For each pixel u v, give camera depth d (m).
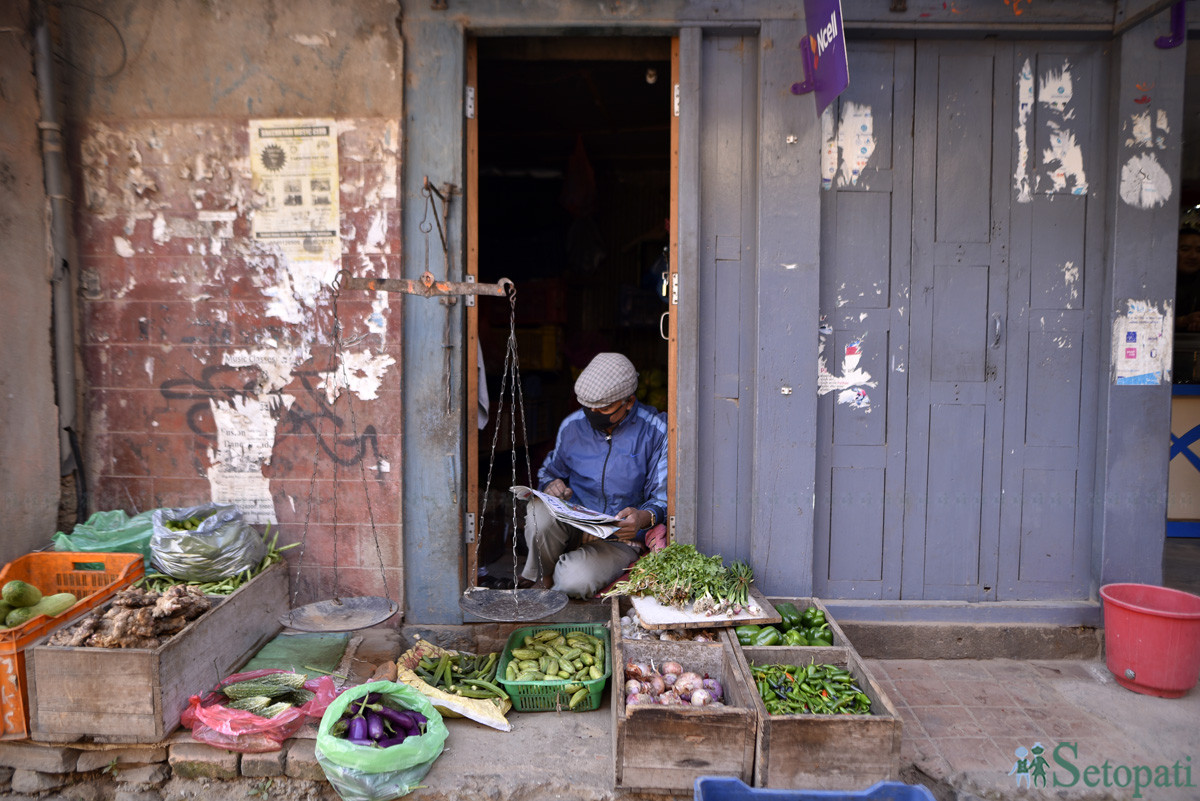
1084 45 3.13
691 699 2.45
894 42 3.13
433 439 3.18
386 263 3.13
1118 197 3.08
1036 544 3.27
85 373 3.21
